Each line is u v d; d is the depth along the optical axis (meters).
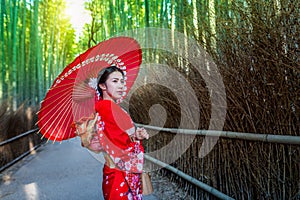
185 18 3.42
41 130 1.98
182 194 3.97
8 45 9.52
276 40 2.15
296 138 2.03
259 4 2.35
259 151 2.48
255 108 2.48
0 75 8.77
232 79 2.67
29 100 10.17
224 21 2.60
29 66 11.71
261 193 2.49
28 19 12.95
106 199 1.85
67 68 1.93
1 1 8.95
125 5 10.05
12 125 7.53
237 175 2.84
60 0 15.32
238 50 2.54
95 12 15.01
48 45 16.39
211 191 3.26
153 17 6.78
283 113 2.22
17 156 7.79
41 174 5.81
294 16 2.08
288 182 2.22
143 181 1.95
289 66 2.03
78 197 4.14
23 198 4.32
